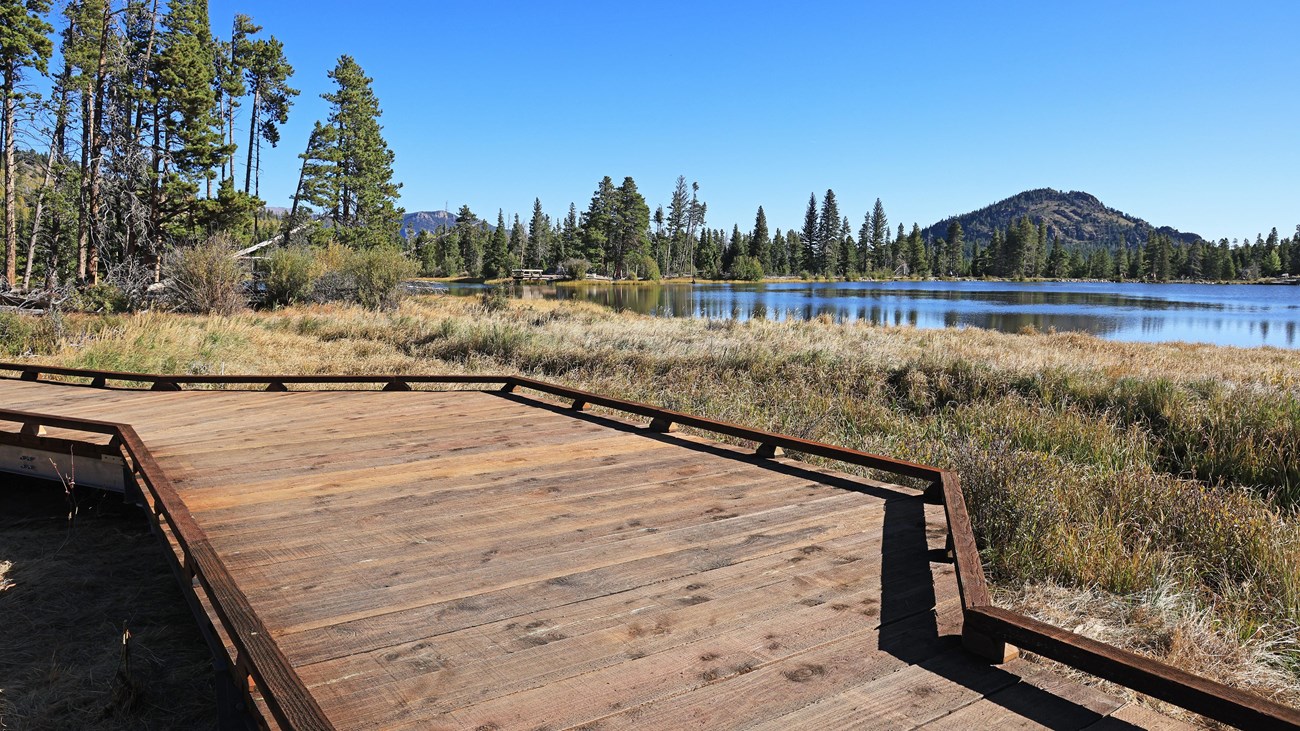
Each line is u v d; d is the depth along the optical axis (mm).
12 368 8055
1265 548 4008
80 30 30156
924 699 2111
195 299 22422
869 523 3639
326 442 5230
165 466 4543
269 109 42500
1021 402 8508
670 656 2336
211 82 39281
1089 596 3402
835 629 2531
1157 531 4340
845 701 2094
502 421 6035
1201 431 7152
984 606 2395
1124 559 3768
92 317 16609
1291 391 8781
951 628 2559
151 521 3799
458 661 2297
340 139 51031
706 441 5418
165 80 29844
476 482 4277
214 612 2406
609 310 30828
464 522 3588
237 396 7117
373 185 54250
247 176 42281
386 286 26734
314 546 3254
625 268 101062
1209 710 1850
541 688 2146
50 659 3256
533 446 5188
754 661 2311
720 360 11531
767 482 4355
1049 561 3754
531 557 3156
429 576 2945
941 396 9516
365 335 17094
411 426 5805
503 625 2539
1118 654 2059
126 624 3338
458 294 46125
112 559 4336
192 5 35625
